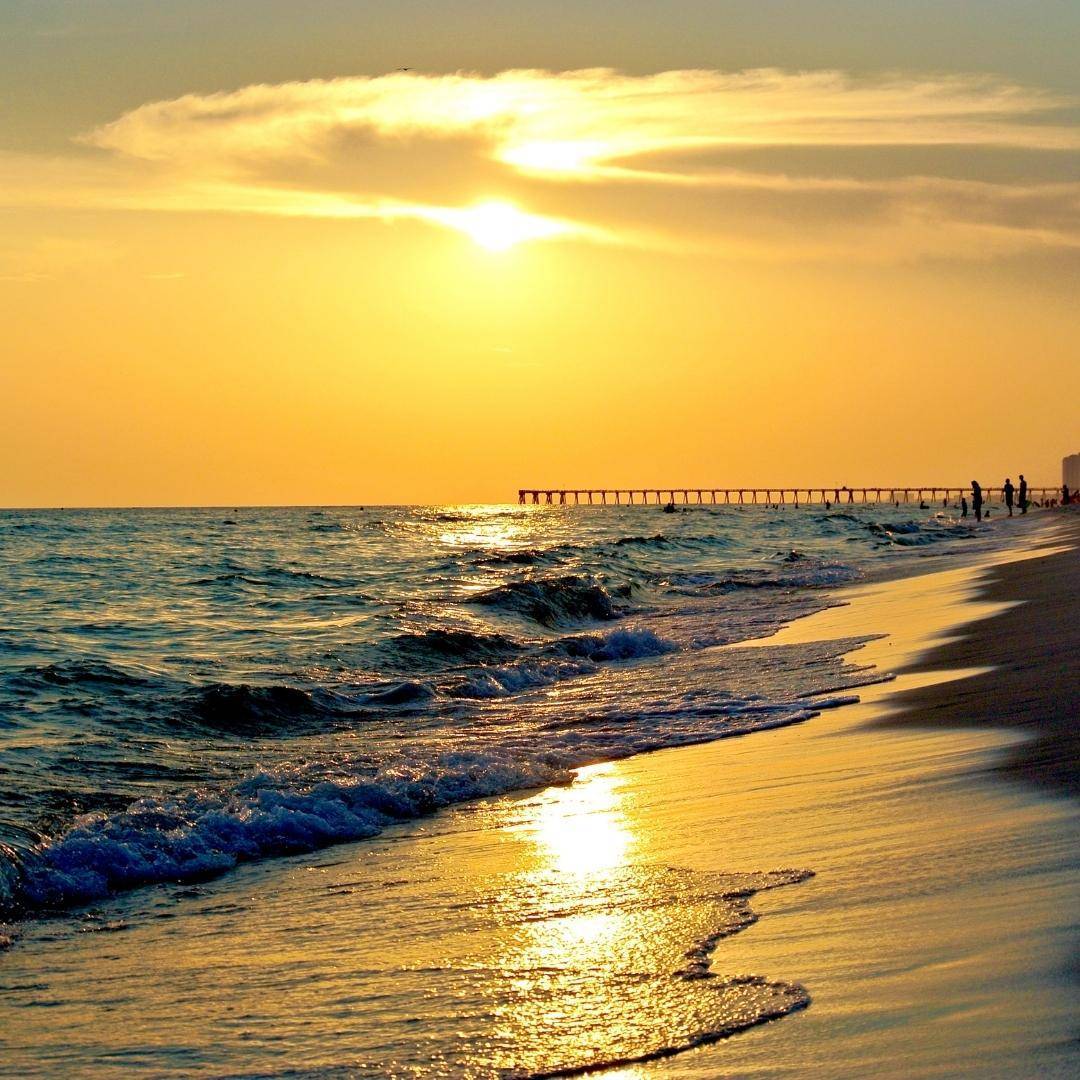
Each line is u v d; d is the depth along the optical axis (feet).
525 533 293.23
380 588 124.47
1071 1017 16.56
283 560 179.11
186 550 215.92
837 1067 16.05
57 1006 21.15
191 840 32.76
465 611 96.32
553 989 20.13
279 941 24.41
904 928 20.81
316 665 69.21
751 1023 17.78
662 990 19.48
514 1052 17.78
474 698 59.41
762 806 32.01
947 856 24.77
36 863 30.07
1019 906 21.16
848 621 81.82
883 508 556.10
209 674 64.95
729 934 21.76
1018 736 36.40
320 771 41.19
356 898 27.45
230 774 43.01
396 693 59.67
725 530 280.92
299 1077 17.48
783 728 45.01
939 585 103.40
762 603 104.83
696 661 68.03
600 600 103.71
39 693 57.11
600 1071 16.93
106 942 25.39
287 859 32.24
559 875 27.63
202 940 25.00
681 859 27.50
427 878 28.73
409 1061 17.74
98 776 41.86
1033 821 26.53
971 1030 16.55
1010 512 309.01
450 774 40.27
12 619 96.48
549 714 53.16
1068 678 45.60
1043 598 79.25
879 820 28.63
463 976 21.16
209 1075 17.76
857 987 18.56
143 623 93.35
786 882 24.49
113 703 55.47
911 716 43.11
